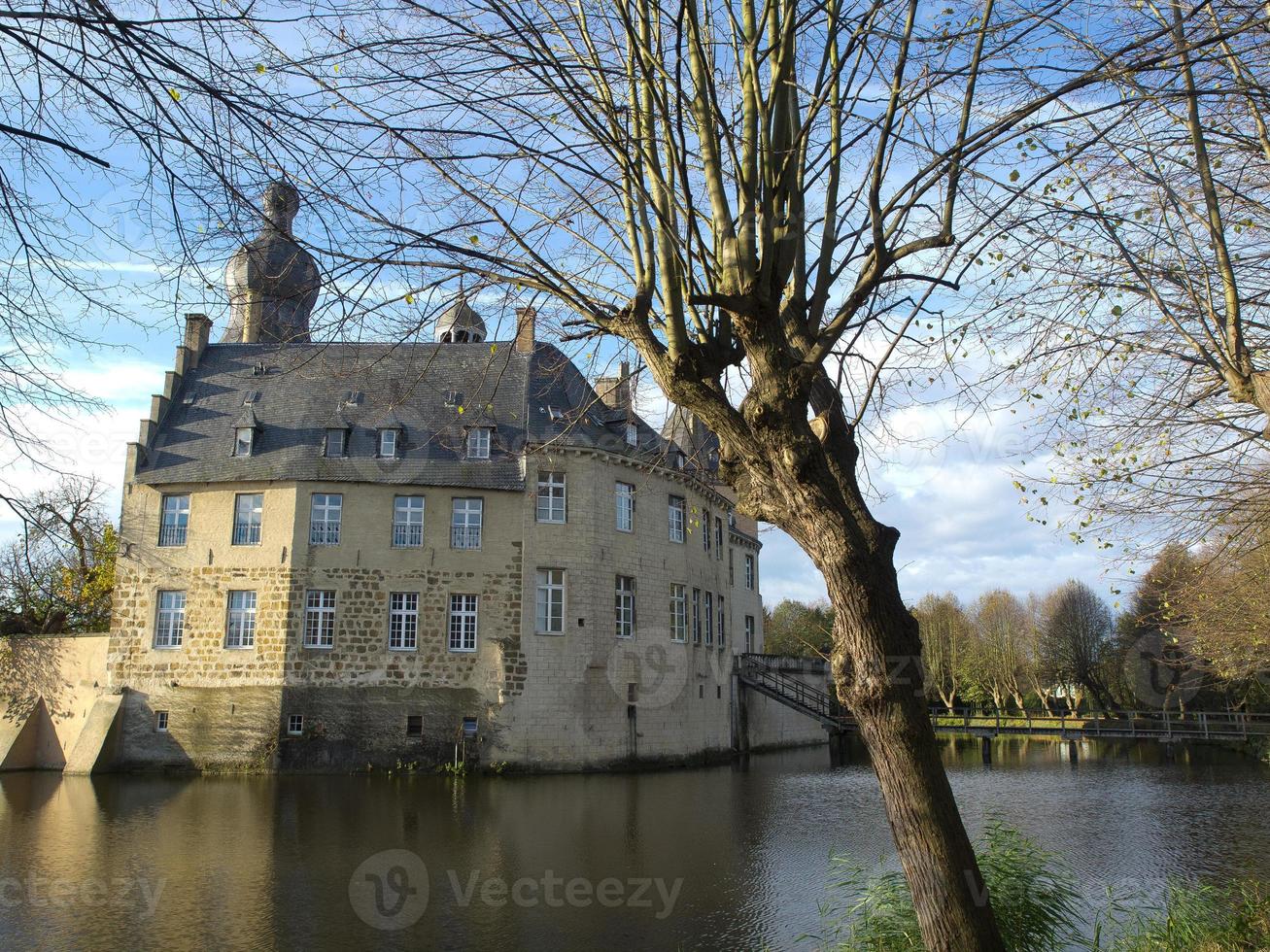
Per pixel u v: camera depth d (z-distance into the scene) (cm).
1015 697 6619
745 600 4653
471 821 1934
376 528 2973
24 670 3078
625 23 633
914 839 580
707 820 1967
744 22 665
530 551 3033
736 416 648
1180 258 800
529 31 637
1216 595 1359
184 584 2966
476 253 667
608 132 675
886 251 649
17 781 2634
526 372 3309
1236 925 907
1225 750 4241
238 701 2859
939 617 6875
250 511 2994
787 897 1320
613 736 3056
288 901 1302
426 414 3136
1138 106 691
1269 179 906
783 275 640
